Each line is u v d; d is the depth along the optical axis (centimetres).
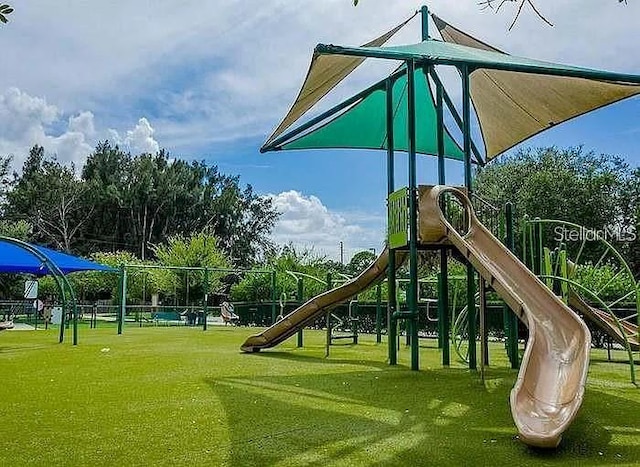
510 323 802
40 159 5916
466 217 798
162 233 5891
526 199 2762
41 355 932
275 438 398
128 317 3064
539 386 461
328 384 626
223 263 3388
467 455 362
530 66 691
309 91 789
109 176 5878
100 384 623
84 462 349
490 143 1160
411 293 773
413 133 795
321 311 995
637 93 789
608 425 441
